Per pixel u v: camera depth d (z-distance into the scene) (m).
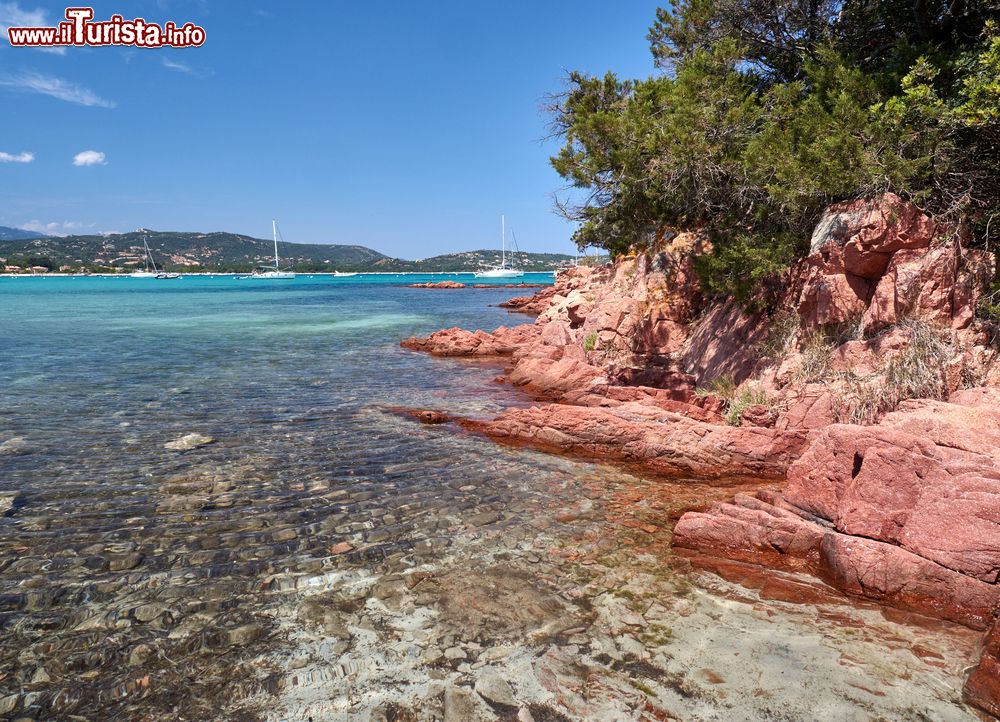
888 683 4.51
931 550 5.71
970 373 9.02
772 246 12.63
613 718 4.20
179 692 4.52
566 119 16.12
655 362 17.14
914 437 6.27
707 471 9.92
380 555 6.77
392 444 11.37
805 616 5.49
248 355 24.06
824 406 9.94
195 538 7.16
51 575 6.23
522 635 5.22
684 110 12.37
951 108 10.57
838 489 6.85
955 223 10.00
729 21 15.60
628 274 22.55
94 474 9.40
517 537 7.28
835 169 10.43
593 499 8.62
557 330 25.11
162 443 11.23
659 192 12.76
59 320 40.22
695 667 4.74
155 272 195.50
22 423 12.59
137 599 5.80
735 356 13.98
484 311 52.78
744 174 12.29
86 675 4.70
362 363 22.38
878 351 9.93
